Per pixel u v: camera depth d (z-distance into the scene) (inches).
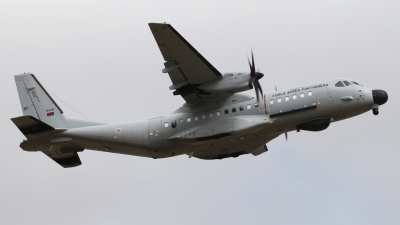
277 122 4010.8
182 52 3853.3
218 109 4143.7
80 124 4539.9
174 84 4111.7
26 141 4429.1
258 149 4840.1
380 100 3969.0
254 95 4143.7
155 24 3639.3
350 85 4005.9
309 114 3976.4
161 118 4293.8
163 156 4387.3
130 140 4323.3
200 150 4461.1
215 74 4001.0
